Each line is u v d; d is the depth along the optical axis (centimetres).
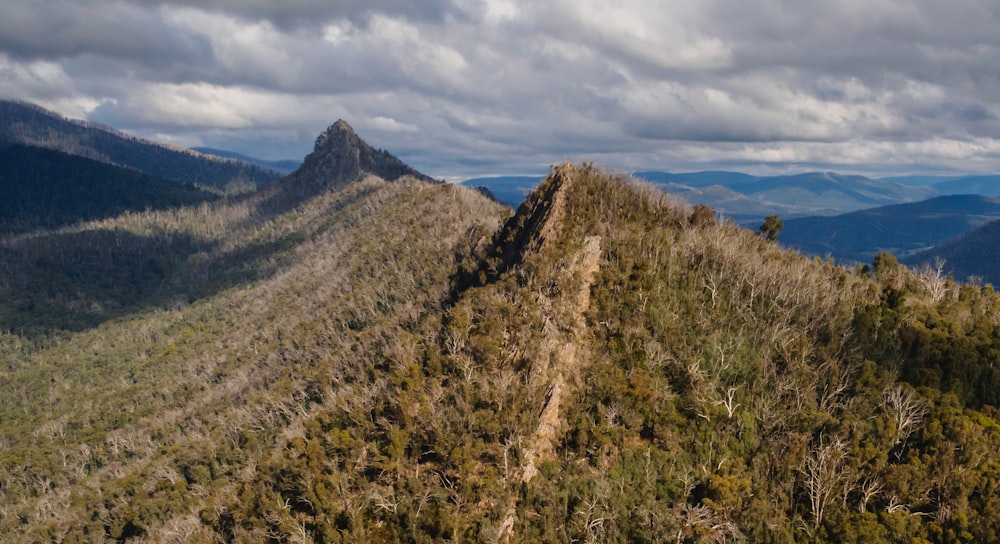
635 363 6391
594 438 5600
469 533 4891
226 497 7056
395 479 5534
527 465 5400
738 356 6606
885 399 5978
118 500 9519
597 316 6794
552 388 5956
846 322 7069
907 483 5206
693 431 5831
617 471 5441
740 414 5972
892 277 8569
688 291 7381
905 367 6594
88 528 9125
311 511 5672
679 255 7931
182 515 7675
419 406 5966
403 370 6650
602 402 5997
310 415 8138
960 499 5059
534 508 5184
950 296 8506
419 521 5034
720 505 5091
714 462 5616
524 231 9169
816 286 7725
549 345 6297
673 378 6362
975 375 6359
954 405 6006
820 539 5012
